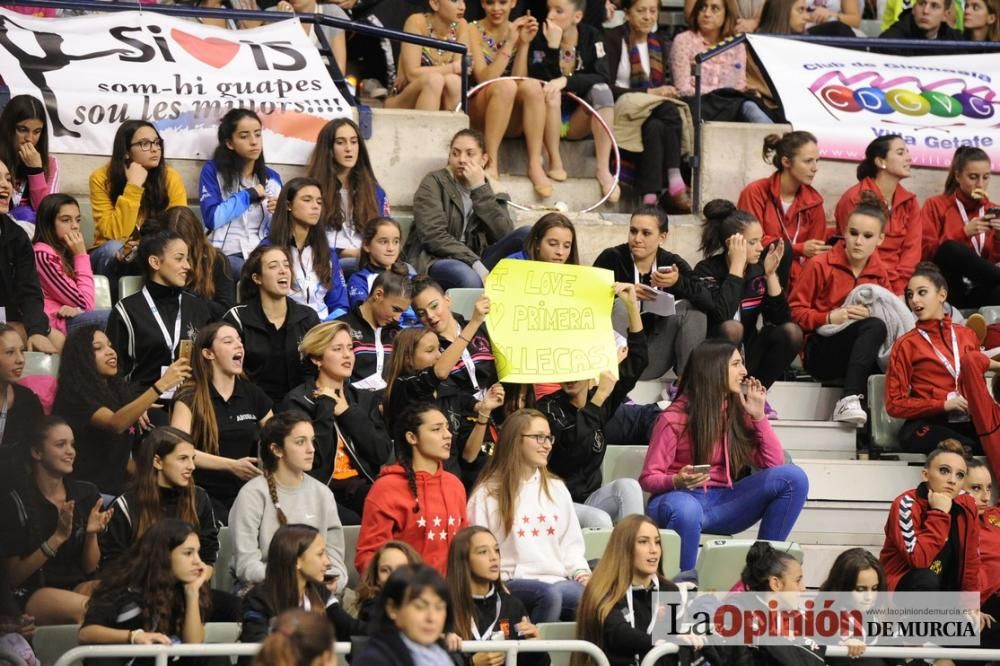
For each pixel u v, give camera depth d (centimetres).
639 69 3077
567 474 2145
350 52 3016
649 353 2403
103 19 2616
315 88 2678
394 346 2055
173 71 2611
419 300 2170
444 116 2755
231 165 2486
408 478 1900
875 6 3553
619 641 1775
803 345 2527
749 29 3117
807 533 2322
